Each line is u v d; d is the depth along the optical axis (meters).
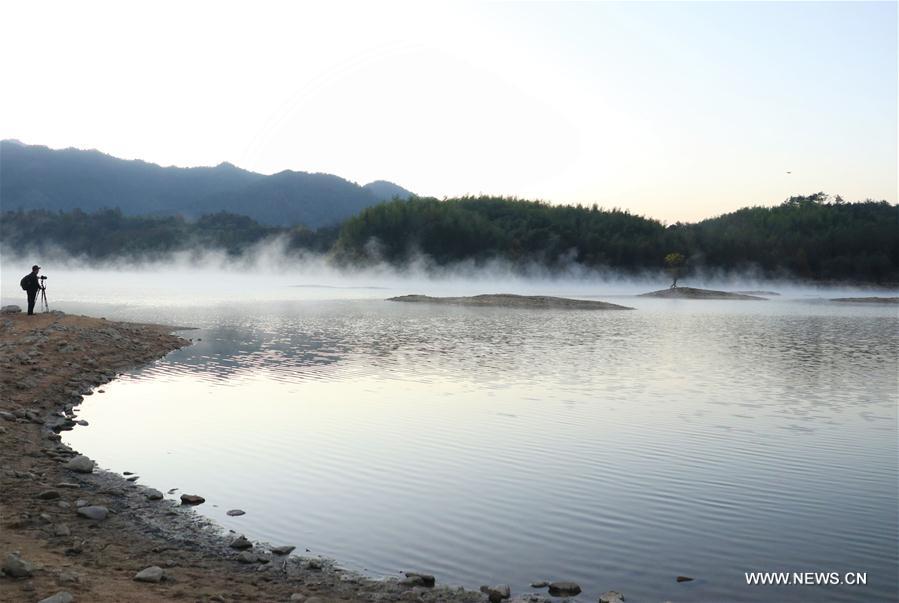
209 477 13.00
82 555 9.07
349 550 9.73
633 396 21.95
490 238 174.88
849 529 10.61
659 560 9.43
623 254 175.12
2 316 34.53
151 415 18.30
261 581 8.62
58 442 15.23
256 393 21.72
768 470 13.70
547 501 11.77
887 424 18.05
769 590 8.54
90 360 26.11
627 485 12.68
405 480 12.88
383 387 23.09
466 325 51.84
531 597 8.30
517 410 19.41
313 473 13.26
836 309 87.69
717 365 30.44
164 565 8.95
